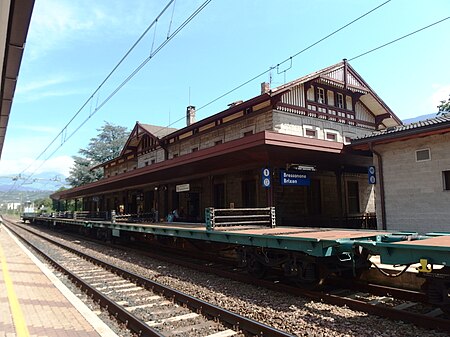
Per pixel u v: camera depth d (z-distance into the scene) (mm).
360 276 7750
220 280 8773
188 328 5430
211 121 19688
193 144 21969
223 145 12930
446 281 4879
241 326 5348
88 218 26391
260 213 14648
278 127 16266
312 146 12508
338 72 18938
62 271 10547
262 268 8422
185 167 16125
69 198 41688
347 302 6223
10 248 17438
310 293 6891
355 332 5062
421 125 10773
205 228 10875
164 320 5828
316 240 6473
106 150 63125
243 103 17062
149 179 21359
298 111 17188
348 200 19188
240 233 8414
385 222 11992
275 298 6984
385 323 5387
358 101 20578
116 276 9883
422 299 6297
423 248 4918
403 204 11562
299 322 5520
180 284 8500
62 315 5754
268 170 13578
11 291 7402
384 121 21703
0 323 5320
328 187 18391
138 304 6852
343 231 8688
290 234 7730
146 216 21000
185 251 13742
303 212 17016
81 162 62500
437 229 10703
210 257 12125
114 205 34781
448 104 26000
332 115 18672
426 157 11062
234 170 16078
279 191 16203
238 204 18109
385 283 7383
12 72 6371
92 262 12656
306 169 14719
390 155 12047
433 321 5094
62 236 25500
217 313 5863
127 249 15586
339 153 13359
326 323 5449
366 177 20250
